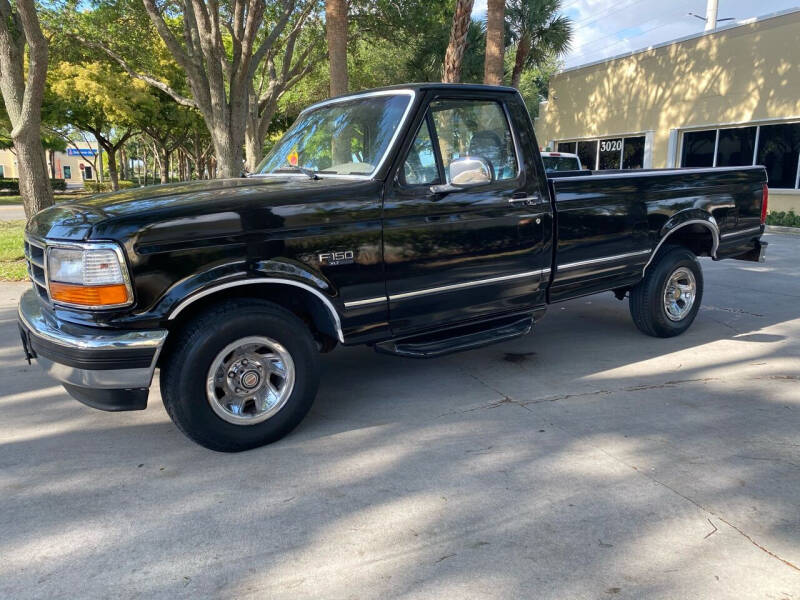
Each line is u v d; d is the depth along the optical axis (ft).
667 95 60.70
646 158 63.72
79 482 10.72
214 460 11.48
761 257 20.48
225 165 47.14
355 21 64.69
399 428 12.80
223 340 10.97
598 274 16.37
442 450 11.75
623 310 23.03
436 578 8.05
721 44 55.01
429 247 13.10
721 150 56.80
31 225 12.53
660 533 8.97
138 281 10.21
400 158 12.69
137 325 10.34
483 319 14.58
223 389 11.37
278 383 12.01
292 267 11.45
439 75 73.15
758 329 20.04
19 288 27.45
